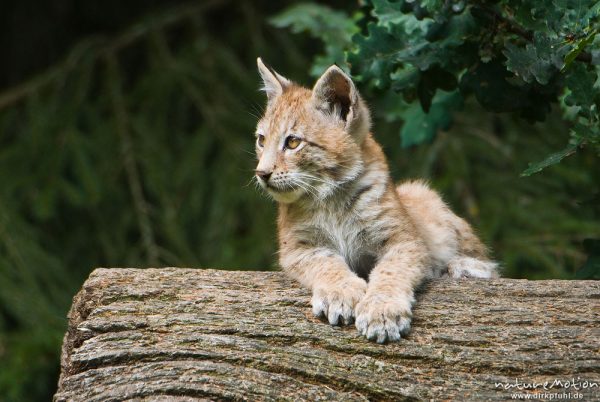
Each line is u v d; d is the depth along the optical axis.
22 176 17.97
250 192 18.08
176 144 18.88
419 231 11.12
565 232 16.58
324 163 10.73
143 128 18.58
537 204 16.94
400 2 10.36
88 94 19.12
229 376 8.35
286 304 9.22
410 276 9.75
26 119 19.00
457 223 11.90
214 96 18.97
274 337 8.78
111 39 19.70
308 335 8.81
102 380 8.45
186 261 17.55
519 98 10.36
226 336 8.75
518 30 9.84
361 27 11.59
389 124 18.14
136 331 8.85
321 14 14.83
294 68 19.02
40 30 21.12
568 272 16.19
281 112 11.03
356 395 8.33
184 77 19.06
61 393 8.41
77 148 18.12
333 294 9.18
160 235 17.95
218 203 17.95
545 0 9.20
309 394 8.28
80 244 18.27
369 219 10.67
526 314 8.99
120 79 19.05
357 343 8.77
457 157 17.47
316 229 10.84
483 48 10.15
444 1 9.73
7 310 17.05
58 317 16.62
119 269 9.83
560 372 8.48
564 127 17.38
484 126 17.94
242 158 18.33
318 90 10.90
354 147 10.84
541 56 9.18
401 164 17.77
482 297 9.34
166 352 8.58
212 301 9.23
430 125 12.15
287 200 10.81
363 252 10.88
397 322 8.84
